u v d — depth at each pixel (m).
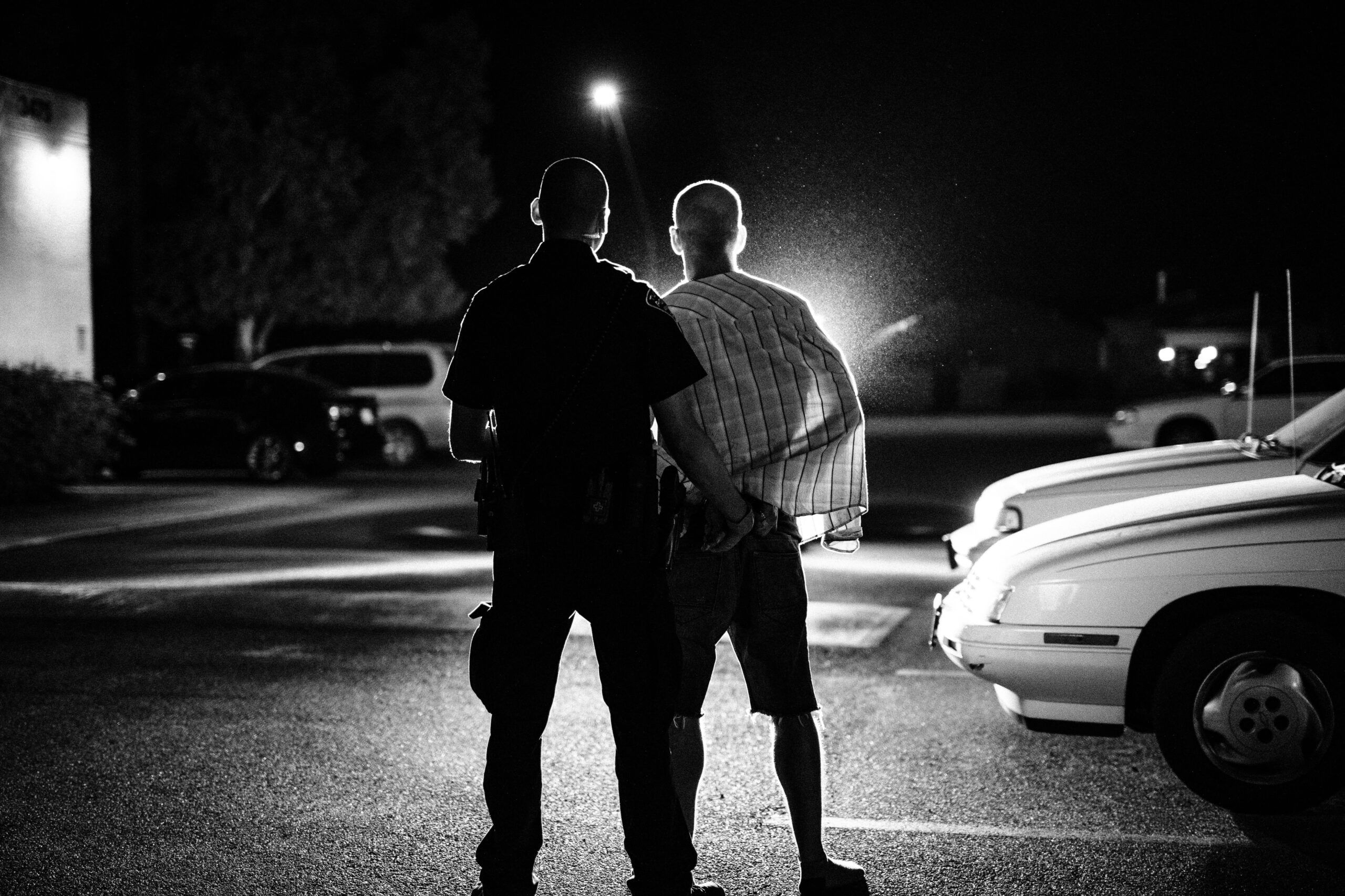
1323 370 19.61
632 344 3.74
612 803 5.38
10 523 14.64
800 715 4.35
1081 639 5.32
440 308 35.19
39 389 16.62
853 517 4.24
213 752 6.05
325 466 20.88
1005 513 7.71
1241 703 5.12
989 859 4.76
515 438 3.73
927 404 47.59
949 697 7.11
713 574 4.21
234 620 9.23
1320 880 4.55
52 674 7.59
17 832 5.00
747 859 4.77
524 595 3.72
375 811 5.25
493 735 3.77
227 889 4.47
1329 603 5.11
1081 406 48.72
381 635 8.73
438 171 34.56
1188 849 4.84
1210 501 5.63
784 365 4.17
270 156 31.56
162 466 20.17
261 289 32.38
